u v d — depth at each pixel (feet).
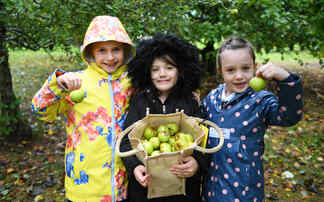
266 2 11.00
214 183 5.63
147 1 8.14
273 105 5.05
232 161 5.39
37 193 10.45
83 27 8.84
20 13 8.73
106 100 6.12
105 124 6.00
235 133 5.43
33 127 16.08
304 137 15.19
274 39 14.55
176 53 5.81
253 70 5.53
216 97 6.07
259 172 5.44
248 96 5.49
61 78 5.10
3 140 14.26
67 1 8.02
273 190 10.57
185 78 6.01
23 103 19.76
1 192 10.43
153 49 5.66
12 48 11.51
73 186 6.02
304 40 14.78
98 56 6.14
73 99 5.06
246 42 5.57
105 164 5.94
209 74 26.16
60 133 15.72
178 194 5.24
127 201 6.31
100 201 5.92
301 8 12.87
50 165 12.44
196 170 5.19
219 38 11.75
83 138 5.95
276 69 4.34
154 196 5.11
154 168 4.64
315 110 19.39
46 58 36.60
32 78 26.66
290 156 13.16
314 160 12.75
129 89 6.43
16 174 11.60
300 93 4.40
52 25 9.27
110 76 6.31
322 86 25.23
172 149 5.04
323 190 10.50
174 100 5.98
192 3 9.27
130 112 5.96
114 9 7.87
